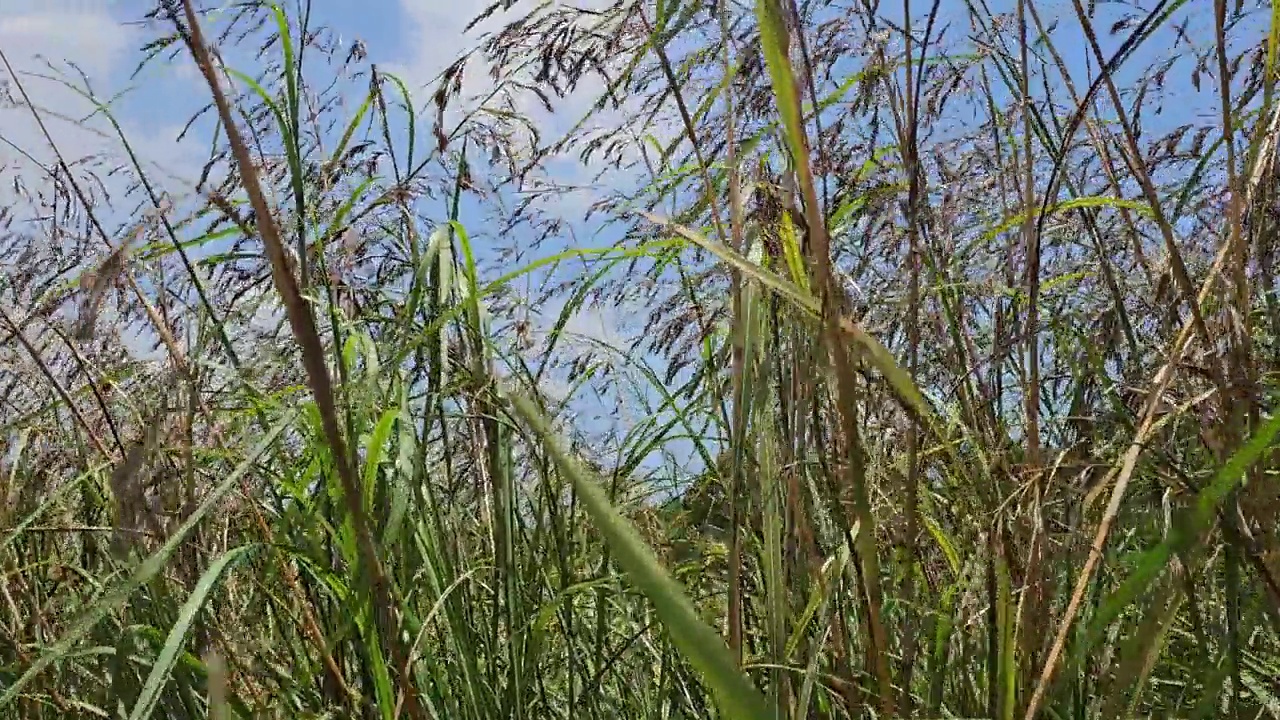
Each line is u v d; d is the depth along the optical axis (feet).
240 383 6.90
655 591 2.39
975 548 6.71
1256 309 6.59
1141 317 7.38
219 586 6.12
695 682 7.02
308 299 6.17
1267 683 6.40
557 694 8.05
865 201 7.33
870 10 7.07
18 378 8.43
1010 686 5.52
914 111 6.50
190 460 6.04
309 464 6.84
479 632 7.04
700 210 6.86
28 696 6.68
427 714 6.22
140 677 6.41
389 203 7.77
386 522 6.45
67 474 8.60
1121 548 6.43
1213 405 5.78
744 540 6.70
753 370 5.85
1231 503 5.13
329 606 6.89
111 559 6.67
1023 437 7.36
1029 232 7.04
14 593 7.75
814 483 6.70
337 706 6.44
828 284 3.82
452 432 7.47
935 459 7.36
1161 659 6.63
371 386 5.99
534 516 7.68
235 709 6.35
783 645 5.85
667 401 7.78
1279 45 6.09
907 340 7.02
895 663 6.51
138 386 7.64
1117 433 6.61
